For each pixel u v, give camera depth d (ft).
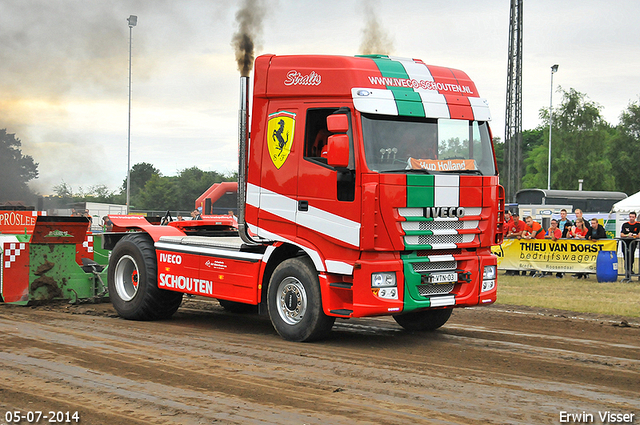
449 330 28.07
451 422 15.08
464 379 19.04
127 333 26.43
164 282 29.94
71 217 34.35
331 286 23.62
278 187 25.21
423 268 23.99
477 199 24.89
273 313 25.41
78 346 23.43
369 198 22.40
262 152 25.84
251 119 26.25
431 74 25.30
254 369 20.08
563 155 180.86
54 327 27.40
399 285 23.17
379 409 16.01
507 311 33.68
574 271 50.80
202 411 15.76
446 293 24.67
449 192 24.06
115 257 31.58
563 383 18.70
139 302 30.14
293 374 19.48
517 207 105.19
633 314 32.50
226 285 27.22
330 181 23.44
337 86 23.67
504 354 22.81
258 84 25.96
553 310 34.09
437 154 24.26
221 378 18.92
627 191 195.11
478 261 25.16
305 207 24.23
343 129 22.41
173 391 17.49
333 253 23.52
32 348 22.98
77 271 34.96
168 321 30.66
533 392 17.71
